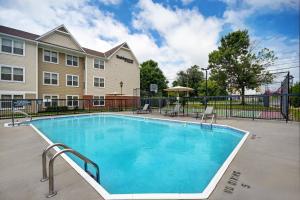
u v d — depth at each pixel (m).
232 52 26.75
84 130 9.01
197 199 2.20
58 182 2.64
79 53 19.47
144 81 39.19
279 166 3.20
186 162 4.54
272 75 24.66
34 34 17.31
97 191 2.39
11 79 14.31
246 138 5.33
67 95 18.70
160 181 3.45
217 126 8.31
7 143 5.08
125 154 5.26
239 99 14.02
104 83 22.12
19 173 3.00
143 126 10.05
